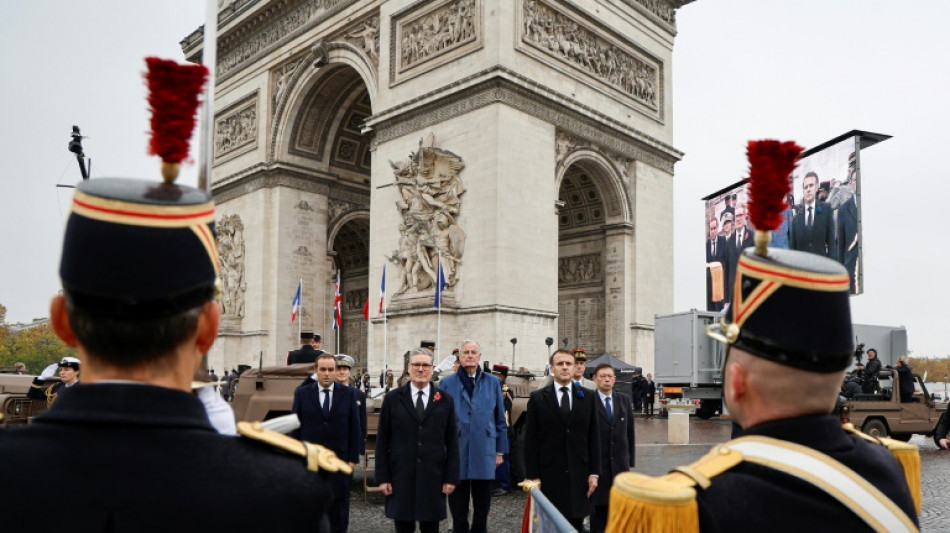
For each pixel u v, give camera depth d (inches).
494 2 1808.6
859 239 1541.6
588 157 2034.9
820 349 128.2
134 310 105.4
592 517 610.2
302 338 932.6
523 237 1795.0
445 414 537.0
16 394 940.0
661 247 2236.7
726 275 2108.8
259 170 2437.3
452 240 1820.9
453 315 1792.6
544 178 1868.8
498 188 1745.8
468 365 602.5
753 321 133.2
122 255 104.6
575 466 525.3
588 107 1994.3
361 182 2630.4
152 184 115.4
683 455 1109.7
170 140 114.4
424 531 531.5
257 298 2390.5
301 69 2380.7
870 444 144.5
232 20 2628.0
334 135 2544.3
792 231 1737.2
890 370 1326.3
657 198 2245.3
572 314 2235.5
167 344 110.3
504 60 1791.3
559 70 1946.4
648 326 2144.4
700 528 119.0
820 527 120.6
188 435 108.3
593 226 2206.0
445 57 1916.8
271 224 2429.9
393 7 2076.8
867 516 122.0
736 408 139.2
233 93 2677.2
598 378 616.4
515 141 1803.6
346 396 595.8
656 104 2294.5
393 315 1895.9
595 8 2076.8
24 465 100.0
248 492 106.8
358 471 1013.2
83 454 102.0
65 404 107.6
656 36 2301.9
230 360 2421.3
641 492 116.6
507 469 833.5
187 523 102.1
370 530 653.3
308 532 110.8
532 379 1072.2
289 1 2428.6
